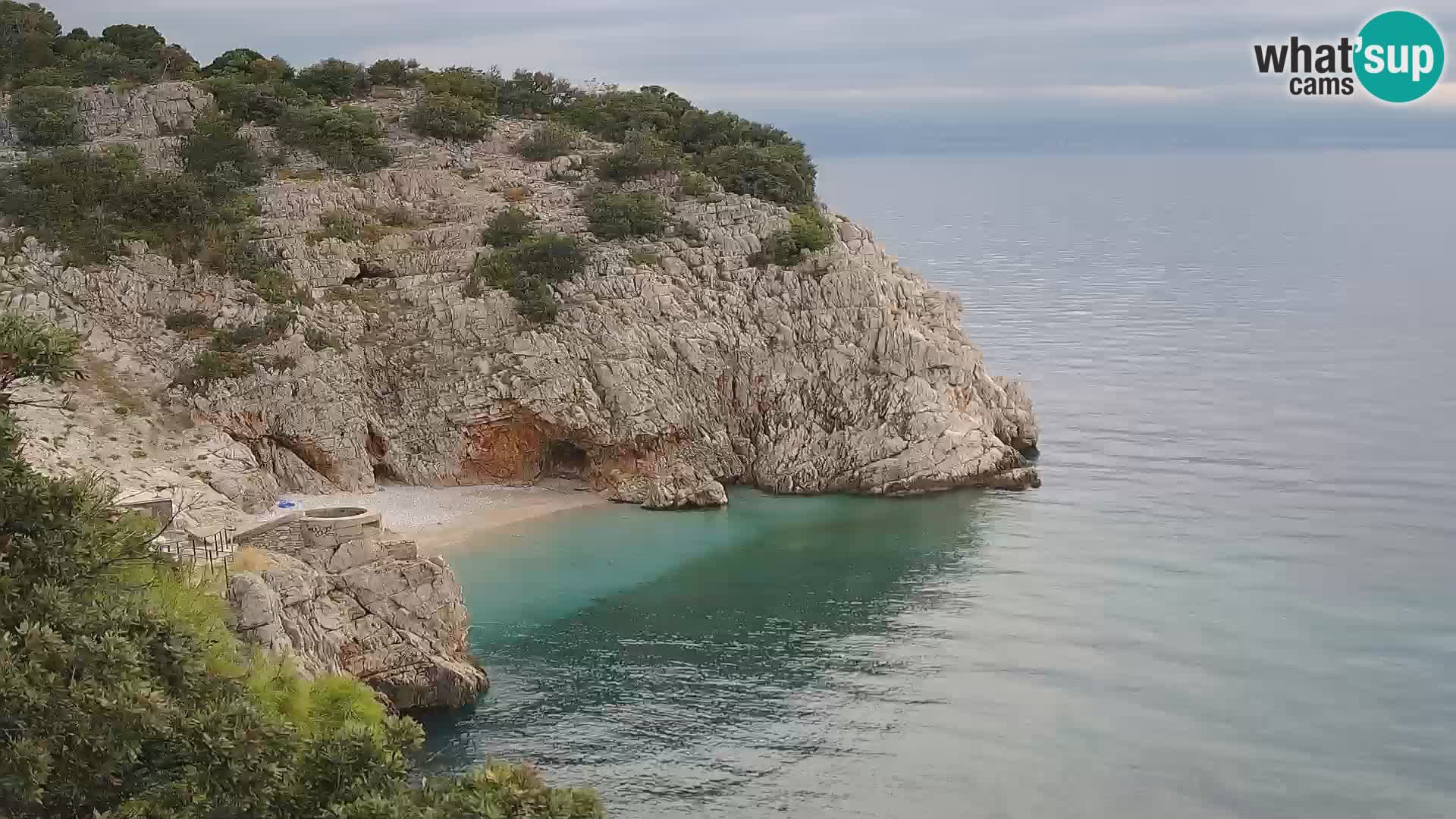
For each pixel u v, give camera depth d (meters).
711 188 114.19
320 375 94.19
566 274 102.12
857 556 85.50
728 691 65.31
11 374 39.38
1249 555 86.06
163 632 37.94
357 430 94.94
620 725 61.53
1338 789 56.44
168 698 36.19
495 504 94.62
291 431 92.50
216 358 91.62
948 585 80.19
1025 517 94.25
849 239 114.31
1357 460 111.56
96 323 93.06
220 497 81.50
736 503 97.38
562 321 99.50
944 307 112.00
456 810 34.59
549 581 79.75
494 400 96.50
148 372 91.56
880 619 74.75
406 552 62.62
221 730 35.38
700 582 80.25
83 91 115.50
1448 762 58.56
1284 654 69.88
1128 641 71.69
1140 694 65.31
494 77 136.00
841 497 98.75
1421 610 76.25
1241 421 127.19
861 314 104.50
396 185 111.69
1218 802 55.41
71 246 95.06
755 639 71.69
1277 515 95.31
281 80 126.00
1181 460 111.75
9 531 37.81
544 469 100.94
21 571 37.03
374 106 125.25
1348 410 131.75
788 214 111.94
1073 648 70.62
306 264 100.69
